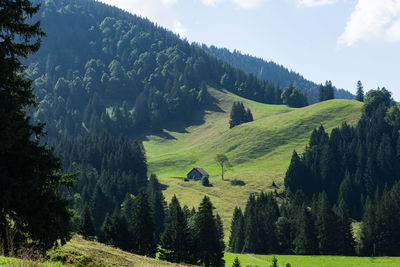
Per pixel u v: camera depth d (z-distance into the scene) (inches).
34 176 589.9
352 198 5654.5
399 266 2901.1
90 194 4704.7
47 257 743.7
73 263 815.7
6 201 546.9
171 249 2417.6
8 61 584.4
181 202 5162.4
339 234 3560.5
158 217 3809.1
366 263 3063.5
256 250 3599.9
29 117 608.4
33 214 590.9
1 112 549.0
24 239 612.4
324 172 6102.4
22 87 627.5
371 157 6195.9
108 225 2716.5
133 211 2628.0
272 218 3875.5
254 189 5669.3
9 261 442.3
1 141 536.1
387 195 3919.8
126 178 5428.2
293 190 5664.4
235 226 3986.2
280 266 2876.5
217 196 5452.8
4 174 558.9
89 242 1309.1
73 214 660.7
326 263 3115.2
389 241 3597.4
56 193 655.1
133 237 2576.3
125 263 1045.8
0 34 598.9
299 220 3809.1
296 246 3673.7
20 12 613.3
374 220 3693.4
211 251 2383.1
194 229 2498.8
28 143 605.9
